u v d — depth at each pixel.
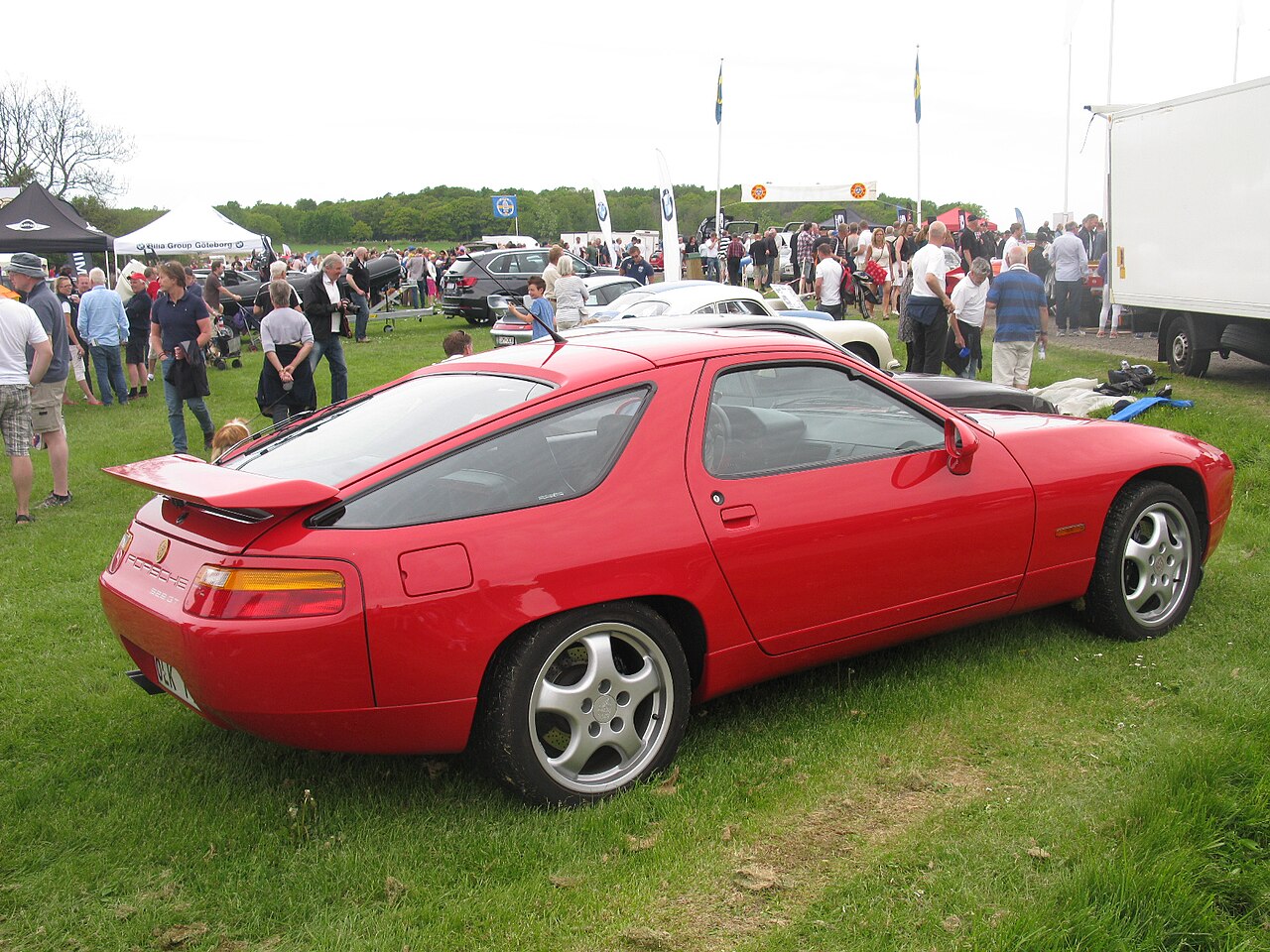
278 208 82.94
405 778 3.50
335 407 4.10
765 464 3.66
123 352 21.97
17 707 4.21
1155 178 12.42
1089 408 9.73
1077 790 3.28
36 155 57.09
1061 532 4.27
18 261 7.76
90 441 11.23
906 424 4.05
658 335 4.03
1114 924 2.52
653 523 3.34
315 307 11.17
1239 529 6.18
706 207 70.88
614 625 3.30
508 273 24.00
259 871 2.95
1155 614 4.60
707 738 3.75
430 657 3.00
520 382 3.61
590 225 75.69
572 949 2.61
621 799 3.29
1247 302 10.97
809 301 23.09
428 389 3.84
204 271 25.19
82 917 2.79
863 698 4.01
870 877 2.85
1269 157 10.51
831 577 3.70
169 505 3.52
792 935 2.61
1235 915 2.66
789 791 3.34
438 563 3.02
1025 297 10.39
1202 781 3.08
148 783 3.53
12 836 3.19
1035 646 4.48
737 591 3.50
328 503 3.06
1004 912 2.65
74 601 5.60
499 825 3.16
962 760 3.54
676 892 2.84
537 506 3.21
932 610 3.99
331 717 2.98
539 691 3.17
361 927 2.70
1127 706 3.88
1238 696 3.87
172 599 3.09
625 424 3.46
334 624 2.92
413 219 81.00
